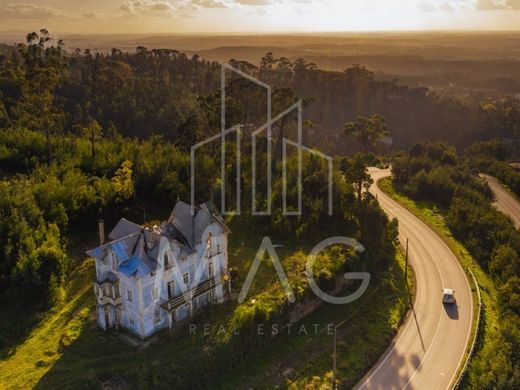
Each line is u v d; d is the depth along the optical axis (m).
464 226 93.38
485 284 78.56
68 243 75.12
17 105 132.38
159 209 88.50
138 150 100.19
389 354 61.88
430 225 100.19
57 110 99.88
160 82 189.88
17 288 60.97
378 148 190.88
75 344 55.44
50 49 153.25
